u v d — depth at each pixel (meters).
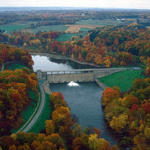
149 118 168.50
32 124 173.62
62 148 142.25
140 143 154.38
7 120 159.75
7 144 124.94
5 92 172.38
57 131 169.75
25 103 191.25
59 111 184.88
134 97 193.38
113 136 175.12
